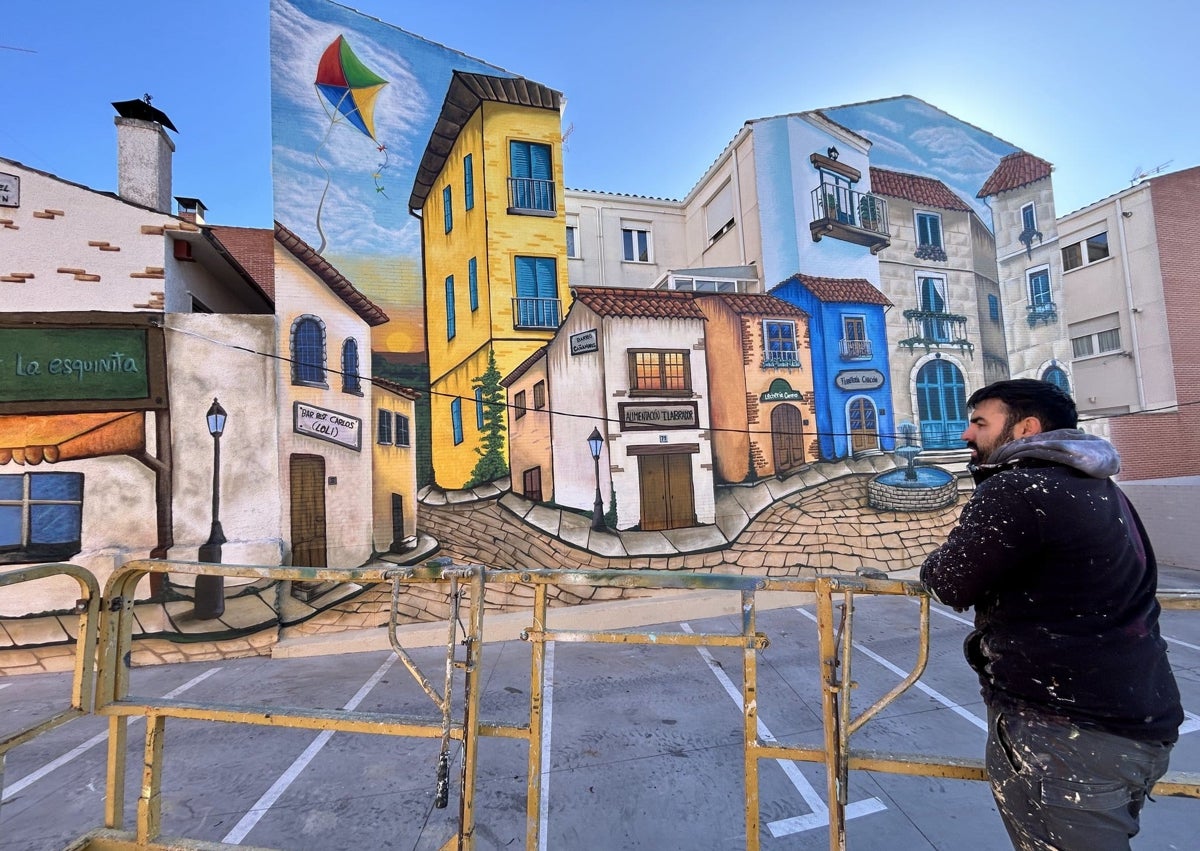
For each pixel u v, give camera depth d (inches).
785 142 385.7
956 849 112.2
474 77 329.7
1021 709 57.1
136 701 83.7
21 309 257.4
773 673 217.3
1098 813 53.3
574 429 321.7
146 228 275.3
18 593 249.4
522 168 332.5
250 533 270.5
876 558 360.8
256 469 274.5
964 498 390.3
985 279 429.1
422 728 75.6
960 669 218.7
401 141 313.1
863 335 384.8
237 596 262.7
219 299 351.6
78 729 183.6
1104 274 573.6
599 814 127.0
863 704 188.4
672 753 155.3
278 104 292.8
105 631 84.0
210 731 176.7
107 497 259.9
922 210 417.4
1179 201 533.6
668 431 335.3
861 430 375.9
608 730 170.1
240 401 276.1
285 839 121.4
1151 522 423.2
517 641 271.1
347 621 278.5
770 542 345.1
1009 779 58.3
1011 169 447.5
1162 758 54.4
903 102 421.4
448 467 303.7
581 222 438.0
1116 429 472.1
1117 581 54.6
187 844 79.1
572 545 314.0
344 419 289.6
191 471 268.8
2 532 249.9
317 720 77.8
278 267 284.7
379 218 305.6
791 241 380.5
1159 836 114.2
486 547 302.7
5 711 208.5
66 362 260.4
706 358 346.9
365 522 287.4
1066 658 54.2
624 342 333.4
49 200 264.2
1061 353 442.0
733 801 131.6
